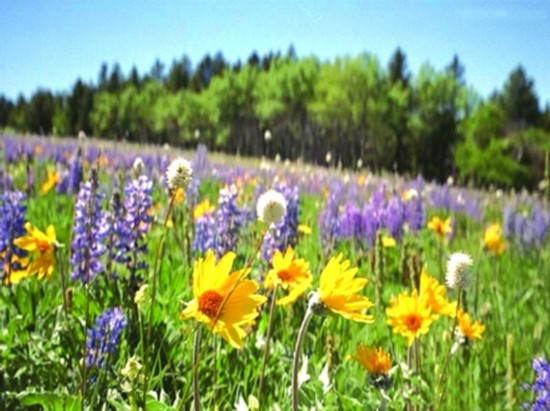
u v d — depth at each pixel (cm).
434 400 283
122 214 367
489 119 4738
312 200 908
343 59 5238
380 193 676
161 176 824
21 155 1162
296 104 5966
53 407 244
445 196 1166
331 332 364
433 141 4797
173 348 299
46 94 6512
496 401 353
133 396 203
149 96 6906
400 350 377
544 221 882
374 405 268
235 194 403
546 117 5625
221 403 276
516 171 4366
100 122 6594
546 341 453
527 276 683
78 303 346
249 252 462
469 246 755
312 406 268
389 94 5050
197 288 187
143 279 363
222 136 6150
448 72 5147
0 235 377
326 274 206
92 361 271
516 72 5922
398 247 638
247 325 328
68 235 552
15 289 389
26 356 294
